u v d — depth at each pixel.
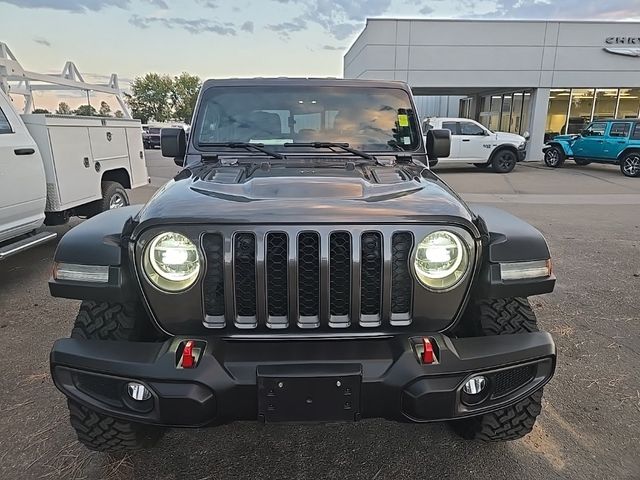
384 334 1.89
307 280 1.83
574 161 19.11
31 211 4.63
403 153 3.16
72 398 1.86
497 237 2.02
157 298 1.83
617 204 9.84
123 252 1.94
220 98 3.21
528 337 1.95
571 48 18.88
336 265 1.83
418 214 1.83
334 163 2.82
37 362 3.26
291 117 3.19
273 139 3.16
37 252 5.95
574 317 4.02
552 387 2.96
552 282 2.03
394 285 1.87
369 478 2.23
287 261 1.78
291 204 1.85
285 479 2.22
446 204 1.95
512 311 2.20
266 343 1.85
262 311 1.82
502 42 18.75
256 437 2.51
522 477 2.23
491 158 15.94
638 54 18.86
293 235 1.78
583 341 3.58
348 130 3.21
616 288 4.73
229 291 1.81
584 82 19.19
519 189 12.11
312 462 2.33
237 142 3.12
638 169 14.71
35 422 2.61
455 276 1.88
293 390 1.75
